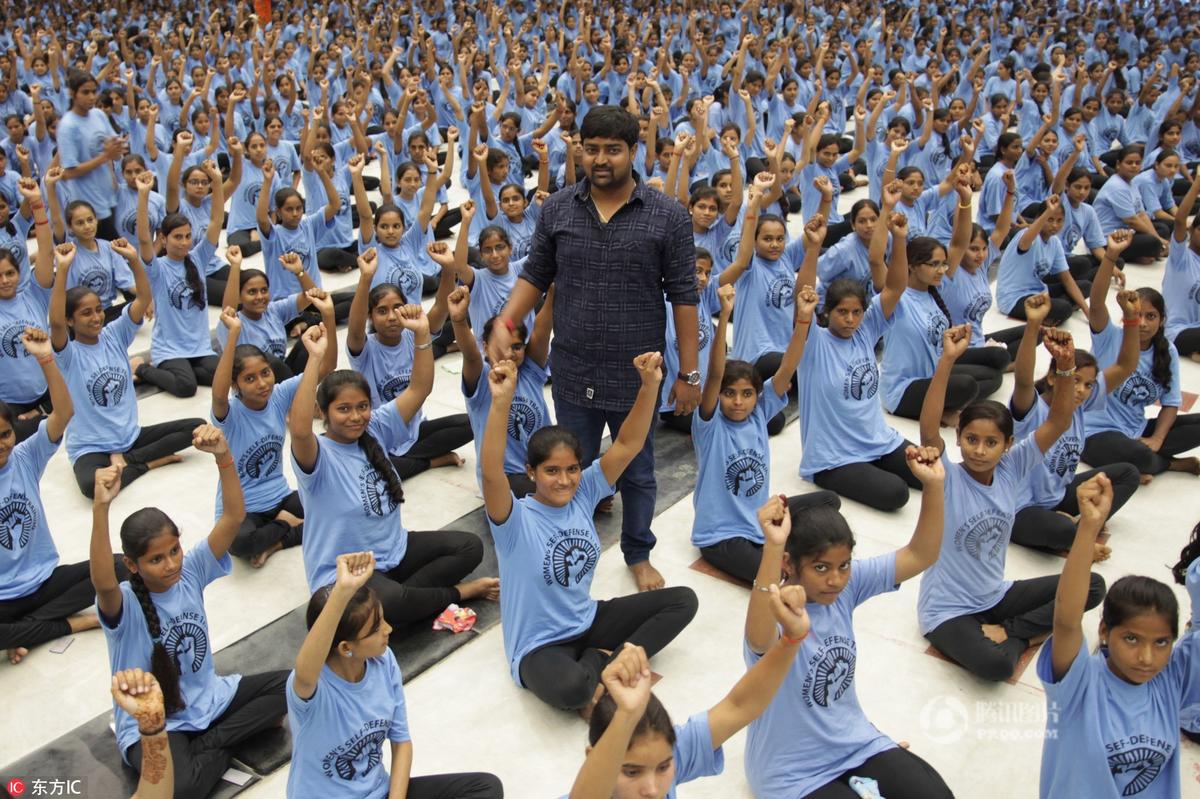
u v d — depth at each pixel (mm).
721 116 12781
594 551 4113
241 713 3768
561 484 3932
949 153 11492
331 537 4430
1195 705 3734
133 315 6066
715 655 4398
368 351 5934
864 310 5633
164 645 3623
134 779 3695
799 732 3352
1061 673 3049
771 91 13508
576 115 13922
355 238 9867
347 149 11961
